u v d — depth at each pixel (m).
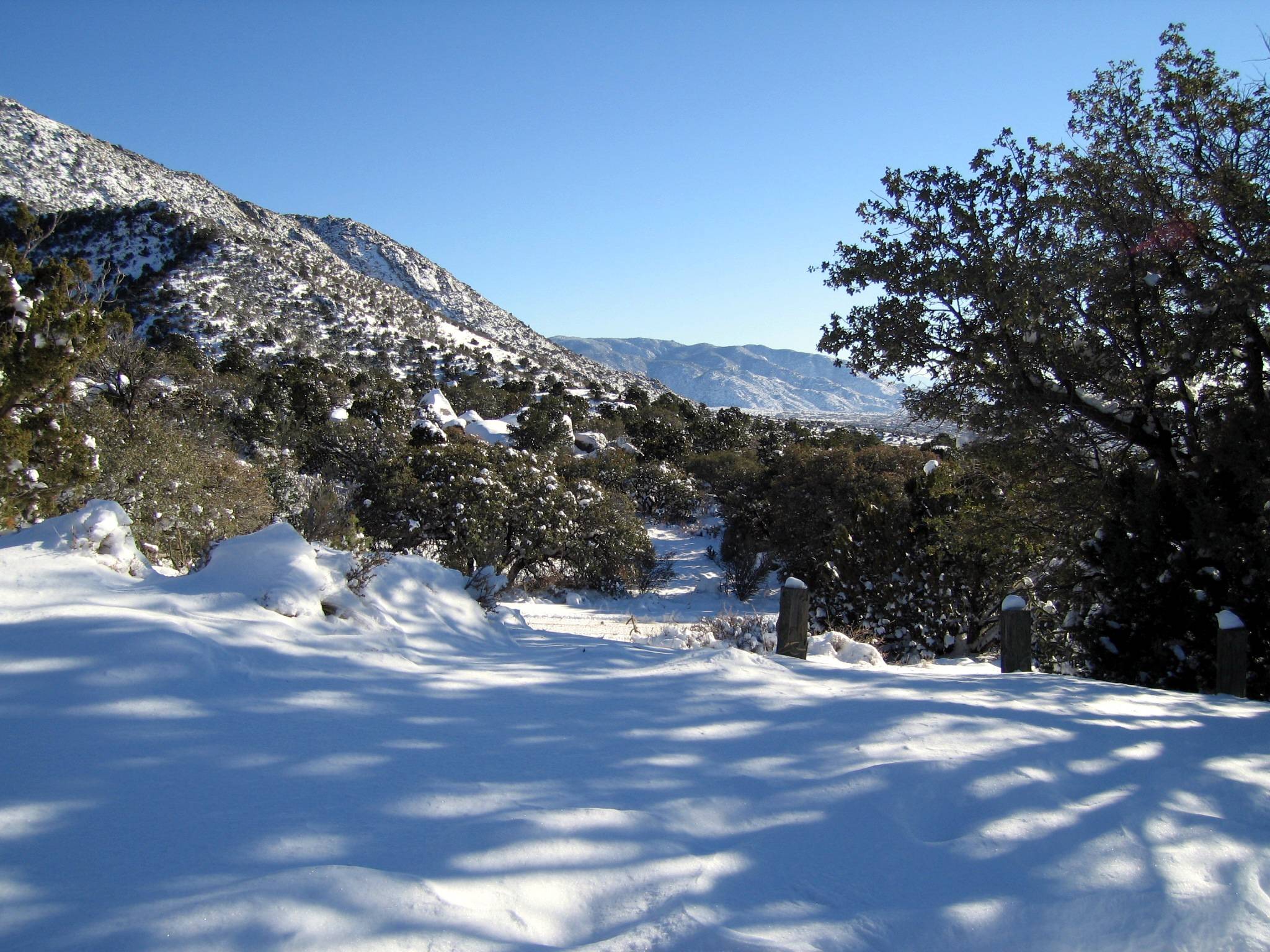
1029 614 6.41
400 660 4.39
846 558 12.14
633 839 2.63
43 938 1.84
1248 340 8.49
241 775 2.78
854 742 3.69
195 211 170.50
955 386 9.43
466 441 36.12
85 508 4.57
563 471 39.78
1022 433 9.04
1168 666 7.89
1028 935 2.43
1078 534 9.50
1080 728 4.18
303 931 1.93
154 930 1.88
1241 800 3.55
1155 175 9.05
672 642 7.50
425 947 1.95
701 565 30.39
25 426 7.49
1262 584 7.34
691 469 46.25
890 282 9.18
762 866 2.62
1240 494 7.68
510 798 2.82
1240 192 8.25
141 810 2.47
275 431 31.66
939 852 2.83
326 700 3.57
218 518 13.09
